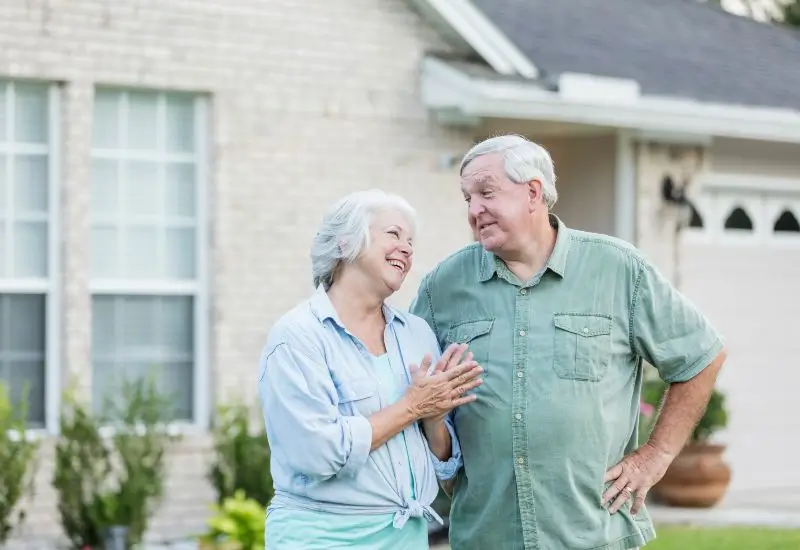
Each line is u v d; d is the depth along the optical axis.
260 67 12.30
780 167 15.91
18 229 11.42
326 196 12.61
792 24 31.91
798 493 15.49
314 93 12.55
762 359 15.93
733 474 15.71
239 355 12.19
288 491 5.75
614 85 13.45
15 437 11.09
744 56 17.34
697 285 15.32
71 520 10.80
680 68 15.73
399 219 5.82
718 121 14.32
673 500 14.22
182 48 11.94
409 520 5.78
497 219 5.96
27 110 11.46
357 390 5.71
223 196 12.11
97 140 11.77
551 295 6.04
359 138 12.77
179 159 12.10
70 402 10.86
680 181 14.80
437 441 6.00
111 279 11.82
